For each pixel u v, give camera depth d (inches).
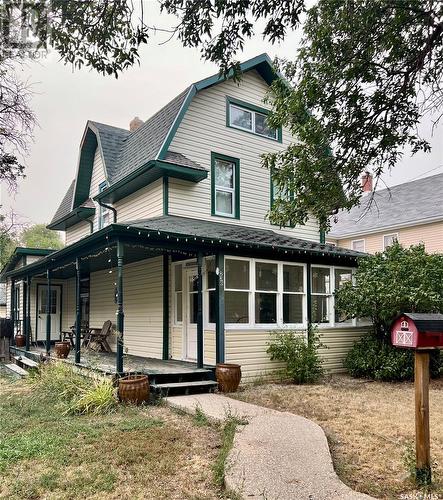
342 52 207.0
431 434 218.2
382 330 415.2
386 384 370.9
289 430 217.0
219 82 460.8
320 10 202.2
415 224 724.0
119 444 205.6
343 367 443.5
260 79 505.7
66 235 692.1
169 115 442.0
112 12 157.0
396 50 199.0
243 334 372.2
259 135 494.3
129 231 306.0
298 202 241.0
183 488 160.6
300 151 234.7
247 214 473.7
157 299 436.8
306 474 162.2
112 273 538.0
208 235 346.0
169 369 338.6
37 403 295.0
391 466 177.3
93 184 589.0
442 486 156.5
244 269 382.6
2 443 206.4
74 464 182.1
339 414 261.3
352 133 222.4
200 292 350.9
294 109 227.9
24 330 635.5
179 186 425.4
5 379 420.5
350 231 827.4
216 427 232.5
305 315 418.6
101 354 470.3
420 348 160.2
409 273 391.5
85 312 616.4
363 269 424.5
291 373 370.6
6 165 289.9
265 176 494.0
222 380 326.3
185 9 165.5
